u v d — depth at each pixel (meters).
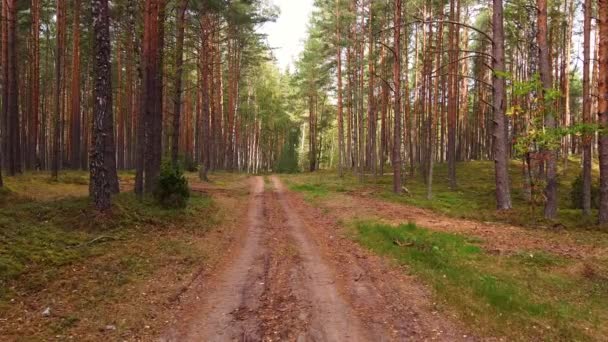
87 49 33.00
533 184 15.16
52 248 8.99
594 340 6.09
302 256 10.55
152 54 17.02
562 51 34.41
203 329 6.25
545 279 8.52
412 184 31.25
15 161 22.88
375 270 9.28
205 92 30.92
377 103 41.53
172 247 10.60
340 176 39.22
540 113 13.90
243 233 13.41
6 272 7.29
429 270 8.95
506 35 32.16
